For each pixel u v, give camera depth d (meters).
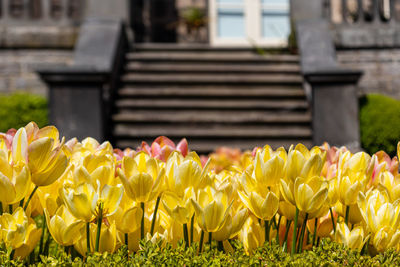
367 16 9.30
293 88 7.85
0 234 0.99
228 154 3.46
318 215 1.13
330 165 1.34
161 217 1.17
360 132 6.44
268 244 1.06
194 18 11.02
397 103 6.49
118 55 7.82
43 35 8.20
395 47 8.56
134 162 1.04
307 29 8.22
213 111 7.37
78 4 9.22
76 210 0.98
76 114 6.30
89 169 1.08
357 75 6.51
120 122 7.07
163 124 7.12
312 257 1.01
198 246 1.08
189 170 1.03
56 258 1.07
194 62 8.44
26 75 8.16
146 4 11.47
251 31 11.85
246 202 1.08
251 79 7.85
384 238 1.07
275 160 1.07
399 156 1.30
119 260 0.98
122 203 1.08
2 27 8.16
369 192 1.13
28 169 1.00
